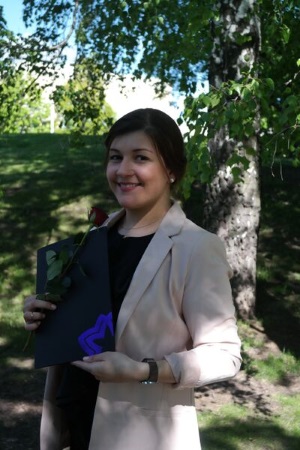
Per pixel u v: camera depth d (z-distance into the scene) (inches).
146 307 61.0
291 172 461.4
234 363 59.0
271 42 246.5
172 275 61.2
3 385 200.5
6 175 445.1
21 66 313.1
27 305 64.6
